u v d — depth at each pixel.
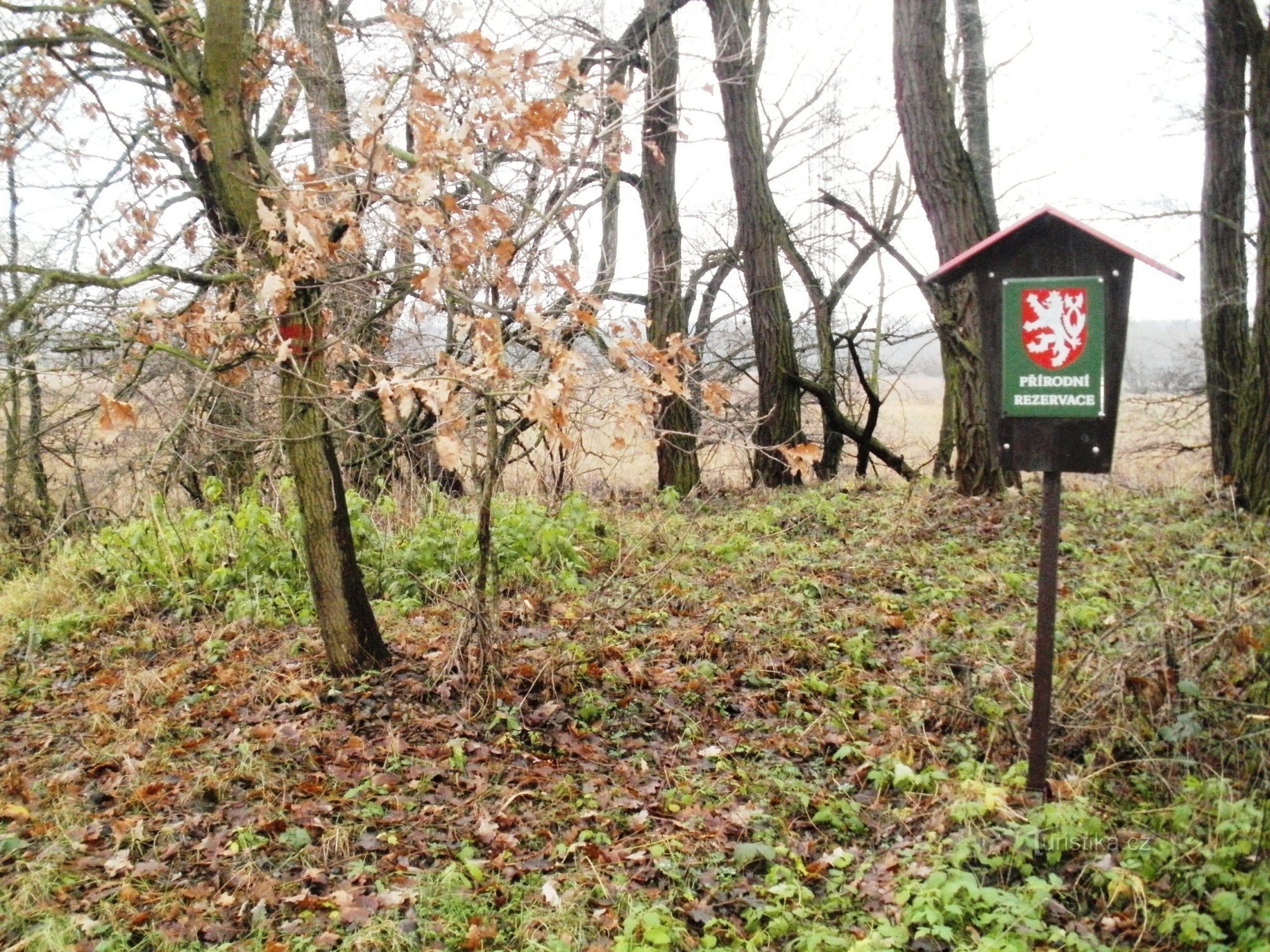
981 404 11.38
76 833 5.15
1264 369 9.45
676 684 6.58
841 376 18.44
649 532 9.96
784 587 8.20
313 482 6.69
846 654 6.89
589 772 5.65
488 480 6.43
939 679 6.23
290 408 6.59
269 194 5.39
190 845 5.04
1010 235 4.58
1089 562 8.34
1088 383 4.53
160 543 9.51
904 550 9.21
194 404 5.78
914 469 16.28
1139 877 3.97
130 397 6.85
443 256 5.46
